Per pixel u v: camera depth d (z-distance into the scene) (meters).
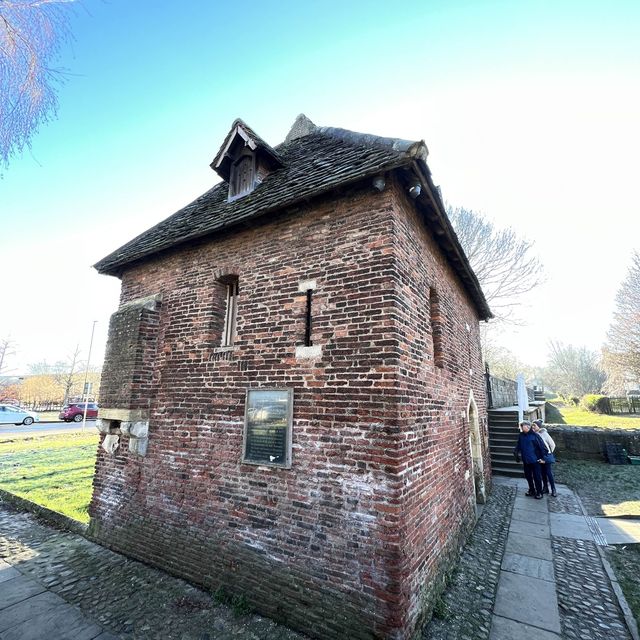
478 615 4.45
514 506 8.72
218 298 6.23
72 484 10.21
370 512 3.95
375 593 3.74
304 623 4.07
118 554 5.98
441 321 6.47
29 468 12.29
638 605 4.65
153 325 6.67
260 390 5.10
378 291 4.45
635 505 8.55
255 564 4.59
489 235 21.23
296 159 7.26
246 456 5.01
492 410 14.88
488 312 11.35
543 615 4.44
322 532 4.20
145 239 7.79
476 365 10.35
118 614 4.40
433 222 6.00
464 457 7.20
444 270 7.23
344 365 4.47
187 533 5.31
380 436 4.06
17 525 7.27
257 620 4.28
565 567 5.65
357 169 4.84
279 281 5.36
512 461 12.42
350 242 4.83
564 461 13.69
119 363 6.65
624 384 32.47
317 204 5.27
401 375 4.24
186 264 6.66
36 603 4.62
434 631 4.11
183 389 6.00
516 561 5.86
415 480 4.35
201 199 8.45
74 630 4.12
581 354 45.44
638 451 13.24
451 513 5.74
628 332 25.55
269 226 5.70
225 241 6.21
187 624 4.22
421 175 4.76
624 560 5.89
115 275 8.12
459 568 5.56
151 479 5.95
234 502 4.97
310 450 4.50
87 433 22.64
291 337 5.02
